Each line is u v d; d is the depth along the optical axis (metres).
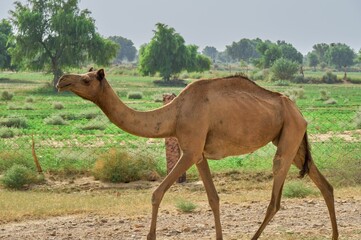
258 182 24.78
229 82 12.98
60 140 43.31
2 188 25.02
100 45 147.12
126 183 25.67
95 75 12.13
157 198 11.98
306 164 13.58
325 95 99.06
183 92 12.77
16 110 77.44
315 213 17.23
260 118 12.88
